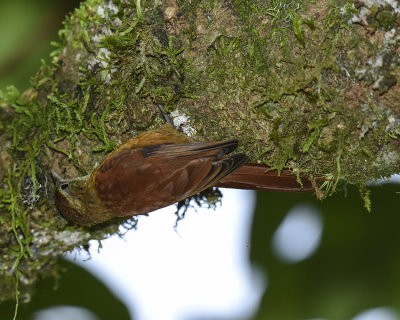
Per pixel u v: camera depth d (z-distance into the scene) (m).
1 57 9.31
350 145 8.23
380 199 11.47
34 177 9.02
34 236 9.77
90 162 9.32
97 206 9.25
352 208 11.52
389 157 8.26
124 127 9.20
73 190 9.29
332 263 11.41
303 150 8.09
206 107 8.70
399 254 11.30
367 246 11.41
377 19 7.66
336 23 7.80
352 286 11.27
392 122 7.97
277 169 8.70
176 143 9.02
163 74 8.69
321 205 11.56
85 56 8.86
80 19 8.82
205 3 8.42
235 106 8.48
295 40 8.00
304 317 11.24
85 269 11.10
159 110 9.05
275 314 11.31
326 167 8.53
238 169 8.60
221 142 8.48
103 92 8.90
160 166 8.90
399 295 11.14
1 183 9.12
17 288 9.36
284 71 8.09
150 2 8.59
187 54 8.52
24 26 9.39
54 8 9.47
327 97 7.93
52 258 10.30
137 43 8.66
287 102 8.18
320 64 7.87
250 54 8.22
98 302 11.15
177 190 8.90
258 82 8.26
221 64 8.40
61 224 9.77
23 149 9.02
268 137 8.46
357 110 7.97
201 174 8.75
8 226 9.36
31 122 8.99
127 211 9.22
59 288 11.07
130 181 8.95
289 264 11.46
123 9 8.62
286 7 8.04
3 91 9.22
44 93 8.95
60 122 8.96
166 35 8.58
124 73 8.80
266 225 11.57
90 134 9.16
